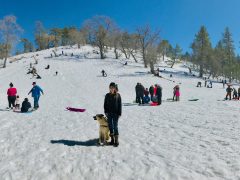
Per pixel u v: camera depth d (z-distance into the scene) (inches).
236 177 241.6
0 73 2556.6
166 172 260.5
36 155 324.8
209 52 3580.2
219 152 313.1
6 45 3100.4
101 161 298.2
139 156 311.4
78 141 385.7
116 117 354.6
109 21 3570.4
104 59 3427.7
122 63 3117.6
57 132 446.3
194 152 318.0
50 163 296.5
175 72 3112.7
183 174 253.3
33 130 465.7
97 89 1578.5
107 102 355.3
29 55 4242.1
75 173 268.7
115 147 350.9
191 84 2290.8
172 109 713.6
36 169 280.4
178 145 351.3
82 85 1760.6
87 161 299.3
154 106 822.5
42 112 696.4
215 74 3757.4
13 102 754.8
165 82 2140.7
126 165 283.6
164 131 439.2
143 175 256.4
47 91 1485.0
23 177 261.6
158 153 320.5
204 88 2053.4
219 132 411.5
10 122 542.6
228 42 3993.6
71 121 549.0
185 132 424.8
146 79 2198.6
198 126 466.0
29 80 2058.3
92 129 466.3
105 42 3609.7
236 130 418.0
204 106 746.2
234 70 3907.5
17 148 356.2
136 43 3619.6
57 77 2155.5
